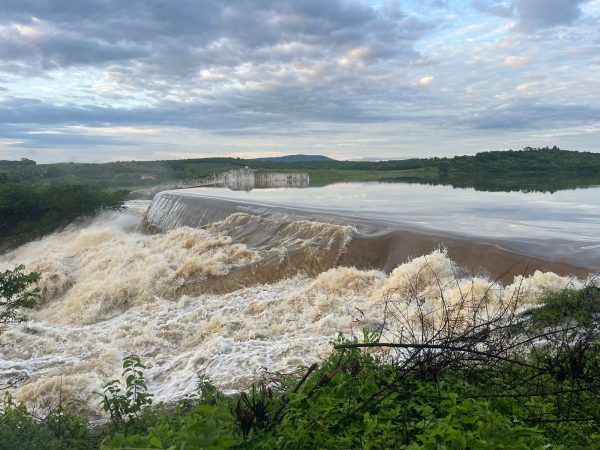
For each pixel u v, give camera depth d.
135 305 16.92
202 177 58.50
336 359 6.67
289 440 5.07
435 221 18.95
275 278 16.16
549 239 14.43
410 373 6.14
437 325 10.17
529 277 11.40
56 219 36.53
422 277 12.78
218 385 9.31
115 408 7.30
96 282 18.61
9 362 12.80
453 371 6.24
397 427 5.16
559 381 6.24
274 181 54.75
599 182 45.94
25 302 12.62
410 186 45.28
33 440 6.54
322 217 19.27
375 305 12.62
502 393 5.87
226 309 14.36
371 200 28.92
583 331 8.08
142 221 33.72
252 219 21.47
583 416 5.55
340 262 15.57
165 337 13.60
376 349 8.23
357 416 5.47
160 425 5.49
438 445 4.60
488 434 4.81
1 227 36.94
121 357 12.55
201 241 20.12
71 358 12.94
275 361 10.27
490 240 14.23
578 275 11.54
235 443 4.48
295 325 12.71
